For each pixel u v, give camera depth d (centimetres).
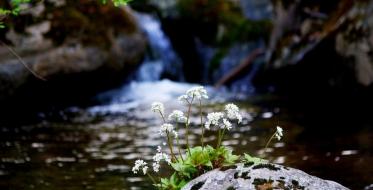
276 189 386
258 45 1627
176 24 1675
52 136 947
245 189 388
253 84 1491
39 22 1149
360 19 1127
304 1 1366
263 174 399
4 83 1071
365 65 1106
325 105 1169
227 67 1594
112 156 815
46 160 793
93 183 680
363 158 760
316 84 1298
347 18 1173
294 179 397
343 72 1188
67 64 1165
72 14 1214
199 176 417
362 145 831
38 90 1140
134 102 1273
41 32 1144
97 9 1271
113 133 970
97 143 898
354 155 778
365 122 995
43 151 845
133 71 1401
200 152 454
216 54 1634
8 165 766
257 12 1714
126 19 1337
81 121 1073
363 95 1139
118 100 1289
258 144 865
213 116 451
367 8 1123
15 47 1099
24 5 1138
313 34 1296
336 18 1243
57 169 746
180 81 1623
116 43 1280
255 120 1053
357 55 1123
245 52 1617
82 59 1191
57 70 1150
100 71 1238
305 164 744
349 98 1183
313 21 1329
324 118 1046
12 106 1109
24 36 1116
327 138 888
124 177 702
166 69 1579
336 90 1224
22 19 1126
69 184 677
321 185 397
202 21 1672
